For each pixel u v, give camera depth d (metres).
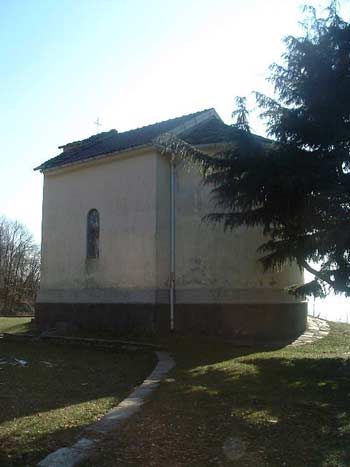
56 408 7.18
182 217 15.83
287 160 9.70
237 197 10.50
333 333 16.27
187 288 15.53
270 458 4.82
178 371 9.55
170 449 5.13
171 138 12.36
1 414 6.86
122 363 11.44
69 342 14.97
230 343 13.92
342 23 9.91
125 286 16.02
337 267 10.01
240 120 10.55
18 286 59.91
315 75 9.95
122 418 6.20
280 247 10.84
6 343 15.52
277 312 15.52
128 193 16.31
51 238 18.62
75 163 17.72
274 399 7.01
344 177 9.50
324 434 5.46
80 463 4.80
